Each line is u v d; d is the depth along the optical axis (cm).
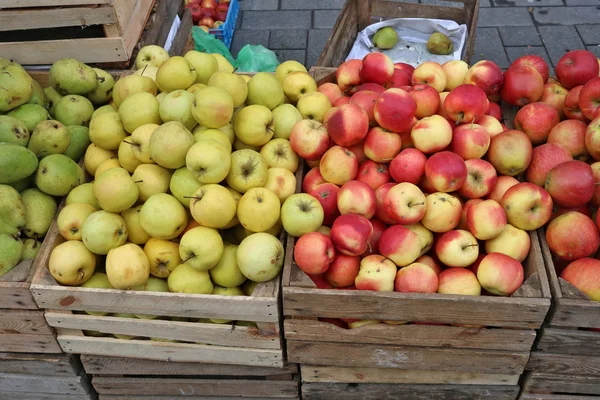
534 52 474
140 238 221
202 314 205
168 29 337
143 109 231
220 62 289
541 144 243
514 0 527
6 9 266
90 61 285
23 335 223
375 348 209
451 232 208
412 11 400
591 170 200
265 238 203
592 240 196
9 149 211
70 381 242
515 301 187
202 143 207
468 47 363
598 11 511
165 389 243
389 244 202
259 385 238
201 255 201
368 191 210
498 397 226
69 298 207
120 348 225
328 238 200
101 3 263
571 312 188
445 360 210
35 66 290
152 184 220
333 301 194
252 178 217
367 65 255
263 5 543
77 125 255
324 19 523
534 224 204
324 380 230
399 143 225
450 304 190
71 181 229
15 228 216
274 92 250
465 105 223
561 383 214
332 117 222
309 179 234
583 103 227
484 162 217
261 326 207
